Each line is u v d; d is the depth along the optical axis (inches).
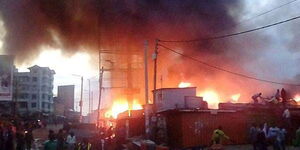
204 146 907.4
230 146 901.2
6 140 647.8
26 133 757.9
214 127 927.7
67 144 592.4
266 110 975.6
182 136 895.1
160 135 927.7
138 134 1090.7
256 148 706.2
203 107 1083.3
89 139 844.6
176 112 910.4
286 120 917.8
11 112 1907.0
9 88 1010.1
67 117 2780.5
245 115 961.5
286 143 905.5
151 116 975.0
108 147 866.8
